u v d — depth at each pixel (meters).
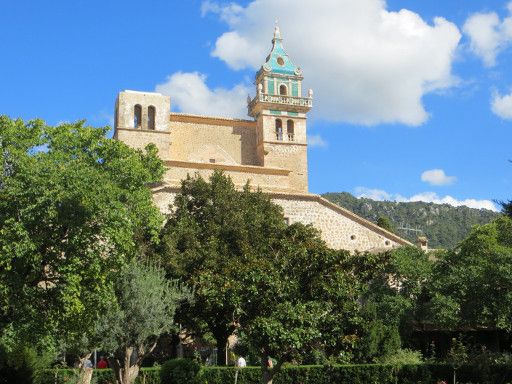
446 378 33.78
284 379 33.03
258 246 38.72
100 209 23.16
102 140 30.61
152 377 32.50
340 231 54.88
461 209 166.25
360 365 33.69
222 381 33.09
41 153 25.09
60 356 33.84
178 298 31.02
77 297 23.27
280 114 63.06
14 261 22.53
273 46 65.44
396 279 45.53
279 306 21.12
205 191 43.22
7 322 23.05
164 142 58.28
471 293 38.47
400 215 160.75
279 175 59.25
